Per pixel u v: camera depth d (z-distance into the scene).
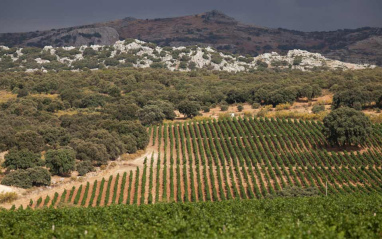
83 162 94.44
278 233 42.84
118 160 105.12
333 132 106.12
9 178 82.62
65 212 60.66
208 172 96.25
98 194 83.12
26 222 55.91
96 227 48.19
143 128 118.88
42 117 137.62
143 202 79.81
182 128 130.25
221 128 123.81
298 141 110.12
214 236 41.62
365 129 105.69
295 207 61.84
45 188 84.25
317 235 42.34
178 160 101.38
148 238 45.12
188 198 82.88
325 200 66.12
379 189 84.38
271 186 84.69
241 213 60.75
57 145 111.88
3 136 108.25
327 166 95.44
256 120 125.88
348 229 46.81
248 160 99.75
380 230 45.91
